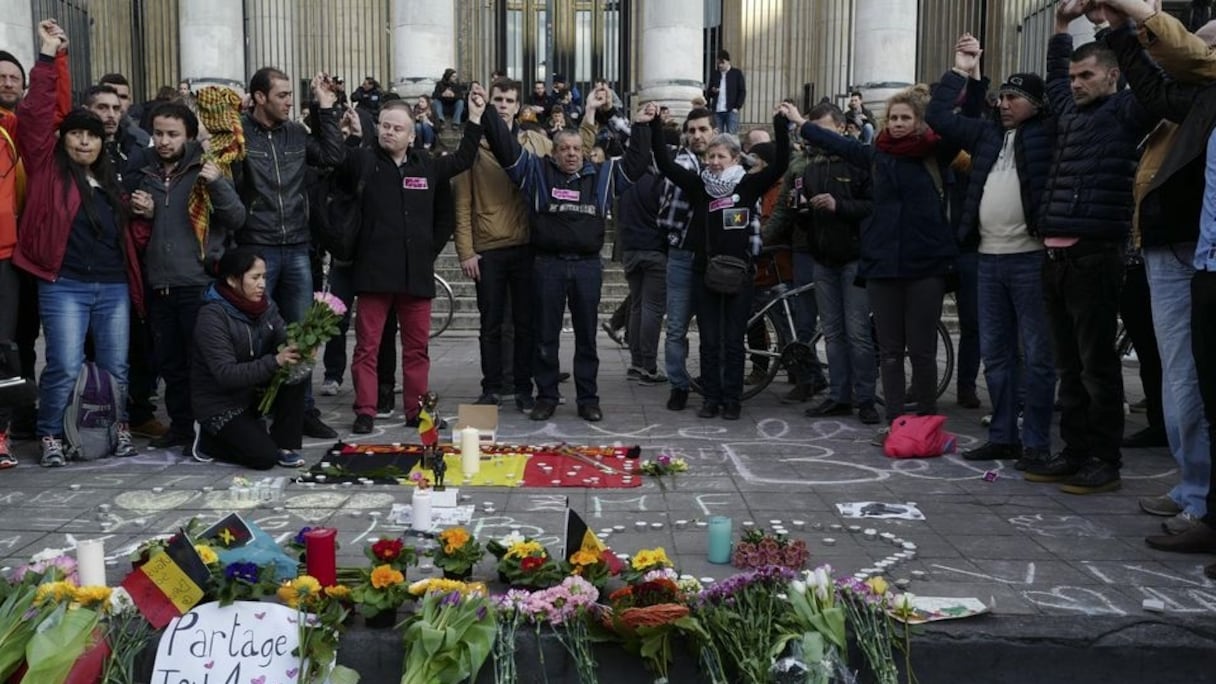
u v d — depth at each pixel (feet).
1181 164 13.64
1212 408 13.44
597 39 87.30
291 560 11.76
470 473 17.60
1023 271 17.72
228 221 19.56
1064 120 16.53
